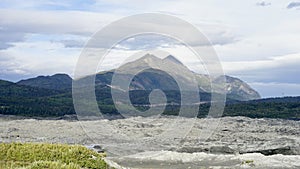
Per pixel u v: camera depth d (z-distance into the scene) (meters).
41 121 89.00
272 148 56.56
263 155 50.12
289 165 44.81
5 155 30.66
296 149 57.34
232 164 45.03
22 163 29.28
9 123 87.31
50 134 70.50
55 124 82.12
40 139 65.56
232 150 53.84
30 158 30.39
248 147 57.84
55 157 30.77
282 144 60.91
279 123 95.44
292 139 67.38
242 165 44.53
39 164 27.08
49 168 26.72
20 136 69.69
